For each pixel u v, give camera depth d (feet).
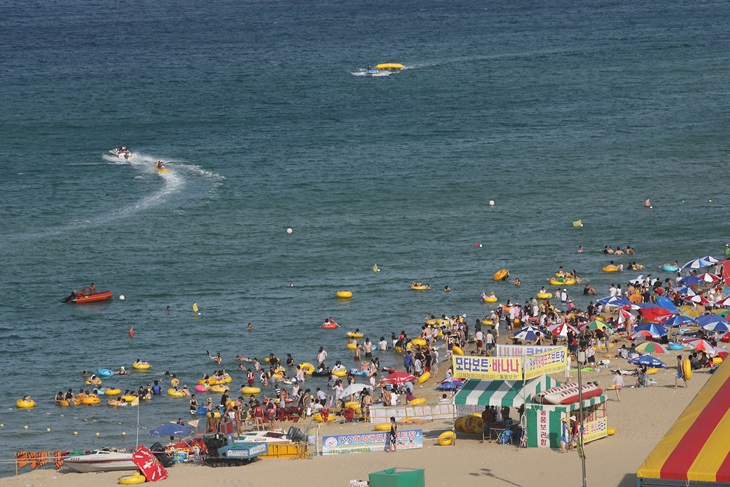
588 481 356.18
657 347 504.02
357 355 594.65
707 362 517.55
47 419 514.68
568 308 648.38
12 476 424.46
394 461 403.54
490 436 427.33
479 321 618.03
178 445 445.78
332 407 513.45
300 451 425.69
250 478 392.88
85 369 589.32
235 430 483.10
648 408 451.53
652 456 299.58
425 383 550.36
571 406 403.95
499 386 417.90
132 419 513.04
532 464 383.86
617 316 629.92
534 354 423.23
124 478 399.44
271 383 558.97
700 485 296.71
